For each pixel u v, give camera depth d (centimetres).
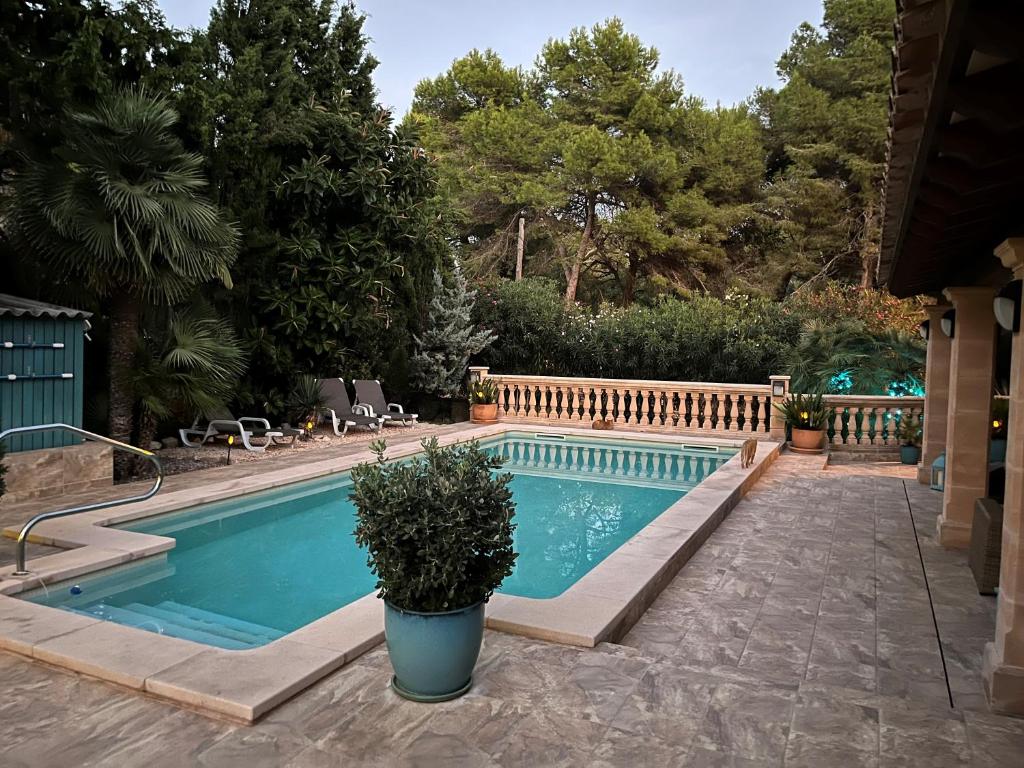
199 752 333
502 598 531
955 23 215
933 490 1030
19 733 350
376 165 1505
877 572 664
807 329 1697
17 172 954
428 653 374
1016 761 335
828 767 328
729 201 3067
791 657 482
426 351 1677
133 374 945
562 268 3253
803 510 909
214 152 1245
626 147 2838
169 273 928
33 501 822
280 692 378
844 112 2845
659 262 3036
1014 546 400
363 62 1667
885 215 523
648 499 1017
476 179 3038
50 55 961
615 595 538
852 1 3069
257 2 1459
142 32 1015
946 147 315
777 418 1441
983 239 541
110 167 875
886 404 1341
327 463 1093
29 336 848
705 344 1666
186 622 557
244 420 1384
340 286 1473
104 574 630
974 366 730
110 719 364
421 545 372
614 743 344
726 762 330
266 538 798
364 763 325
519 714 370
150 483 927
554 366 1819
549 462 1282
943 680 449
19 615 489
